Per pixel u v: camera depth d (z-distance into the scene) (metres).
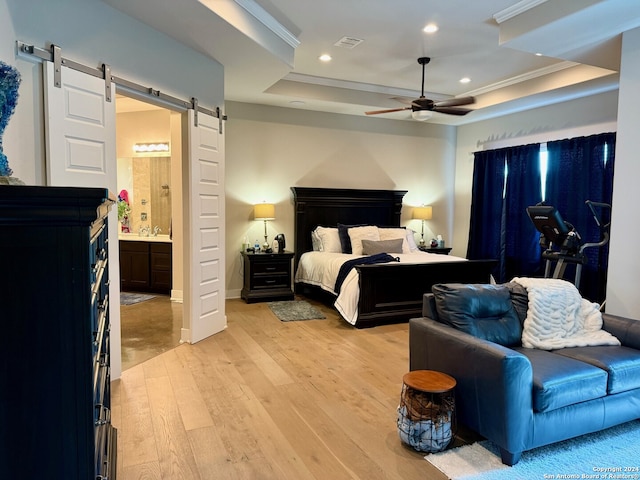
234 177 6.03
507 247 6.59
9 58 2.33
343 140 6.77
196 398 2.88
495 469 2.09
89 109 2.85
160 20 3.27
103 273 1.71
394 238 6.17
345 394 2.96
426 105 4.84
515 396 2.06
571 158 5.55
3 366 1.07
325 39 4.41
